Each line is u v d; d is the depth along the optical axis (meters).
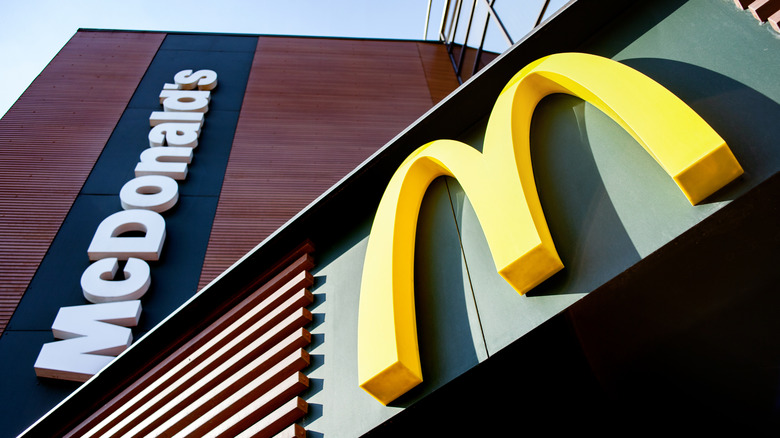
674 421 4.55
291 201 10.02
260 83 13.26
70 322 7.34
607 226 2.84
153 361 5.75
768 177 2.38
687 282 3.76
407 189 4.16
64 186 9.81
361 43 15.48
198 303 5.47
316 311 4.52
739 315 3.93
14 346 7.32
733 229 3.30
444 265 3.71
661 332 4.15
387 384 3.15
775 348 3.99
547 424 4.60
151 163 10.05
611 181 3.00
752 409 4.29
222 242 9.06
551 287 2.88
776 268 3.60
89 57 13.52
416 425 4.32
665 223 2.59
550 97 3.85
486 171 3.41
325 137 11.65
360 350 3.33
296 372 4.09
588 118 3.41
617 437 4.59
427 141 4.68
